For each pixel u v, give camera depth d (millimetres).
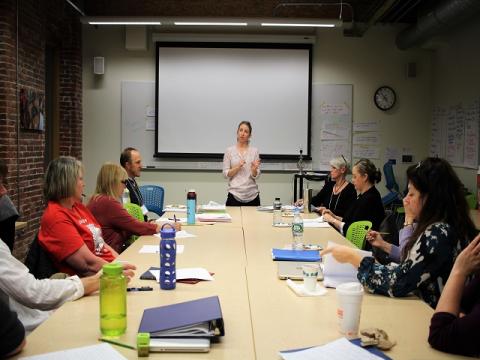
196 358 1466
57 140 7219
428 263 1994
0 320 1416
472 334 1466
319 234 3721
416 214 2078
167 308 1724
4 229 2893
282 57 7355
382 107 7469
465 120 6414
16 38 5480
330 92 7453
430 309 1931
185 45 7332
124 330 1636
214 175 7465
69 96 7188
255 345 1565
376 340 1532
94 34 7395
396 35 7441
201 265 2650
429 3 6301
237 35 7328
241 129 5637
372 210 4172
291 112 7395
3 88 5285
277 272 2498
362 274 2125
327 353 1465
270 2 7406
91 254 2715
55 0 6520
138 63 7426
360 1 7316
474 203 5566
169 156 7418
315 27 7406
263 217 4598
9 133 5375
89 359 1415
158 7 7383
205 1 7391
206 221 4258
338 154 7488
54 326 1698
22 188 5699
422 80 7484
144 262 2701
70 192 2738
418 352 1515
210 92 7379
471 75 6242
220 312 1618
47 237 2668
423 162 2059
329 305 1975
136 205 4277
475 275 1814
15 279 1862
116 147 7484
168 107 7387
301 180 7086
